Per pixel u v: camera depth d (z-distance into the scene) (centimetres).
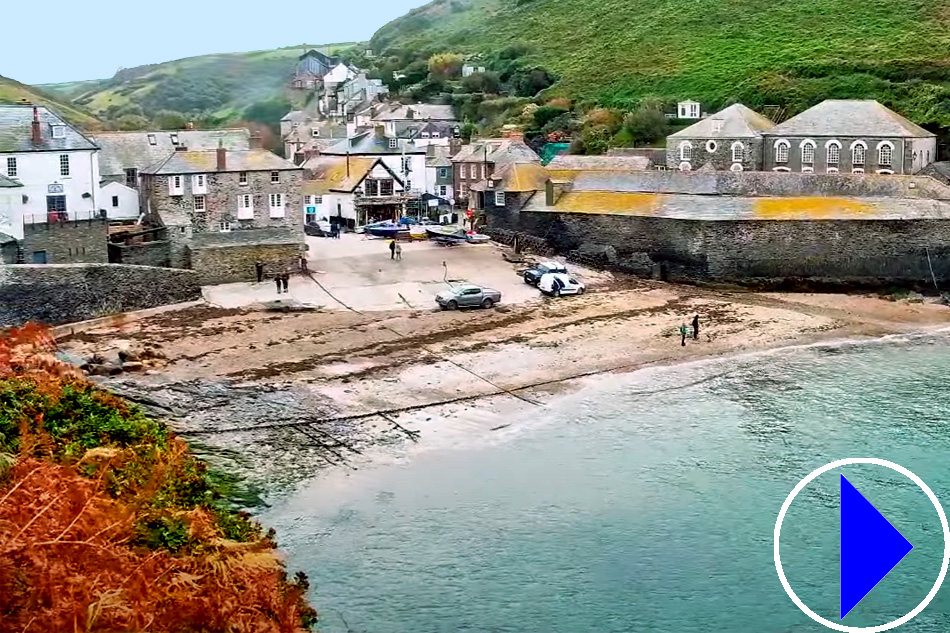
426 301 6206
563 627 2608
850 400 4409
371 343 5222
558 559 2952
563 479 3525
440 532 3097
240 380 4528
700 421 4134
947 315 6150
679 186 7556
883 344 5406
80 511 2209
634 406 4319
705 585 2827
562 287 6456
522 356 5034
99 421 3391
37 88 16712
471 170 10188
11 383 3497
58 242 6075
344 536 3050
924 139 9125
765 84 12144
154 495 2786
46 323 5322
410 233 8225
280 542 2980
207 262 6475
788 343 5397
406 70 18400
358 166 9362
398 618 2622
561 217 7762
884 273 6850
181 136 8331
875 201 6956
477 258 7394
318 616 2598
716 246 6906
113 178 7756
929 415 4200
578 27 18438
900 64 11525
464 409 4241
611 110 12812
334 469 3553
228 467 3500
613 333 5509
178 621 2144
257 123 17262
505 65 17100
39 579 1919
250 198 7119
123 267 5700
